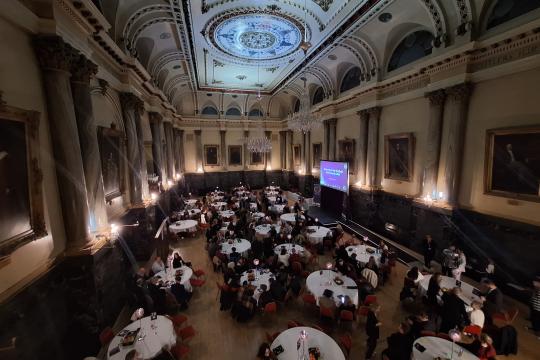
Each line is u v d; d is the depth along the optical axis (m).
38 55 3.49
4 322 2.79
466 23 6.06
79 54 4.09
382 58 9.08
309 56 10.48
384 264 6.53
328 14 7.38
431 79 7.19
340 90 12.17
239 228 9.20
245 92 16.52
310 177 16.02
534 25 4.85
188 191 18.03
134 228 7.52
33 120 3.15
